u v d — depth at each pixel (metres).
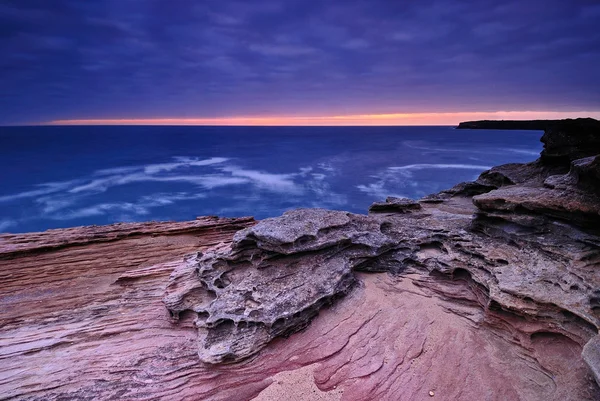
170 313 11.52
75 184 79.19
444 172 84.25
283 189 76.06
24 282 15.30
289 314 9.71
